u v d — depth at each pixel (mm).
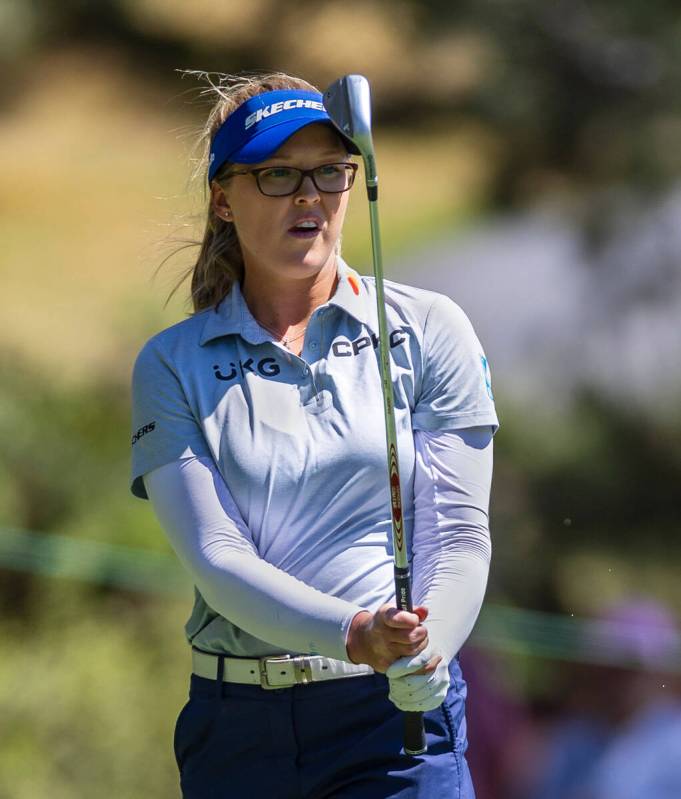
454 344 9883
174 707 30703
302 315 10023
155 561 33250
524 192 43875
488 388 9961
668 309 40688
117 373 41906
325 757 9609
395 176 46969
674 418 39688
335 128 9711
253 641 9656
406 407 9719
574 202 42781
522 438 39281
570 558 37812
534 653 16641
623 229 41781
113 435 39719
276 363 9766
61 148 55438
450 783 9641
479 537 9656
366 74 51531
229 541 9438
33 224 49938
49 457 37938
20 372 40531
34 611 32469
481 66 45438
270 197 9664
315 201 9688
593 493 38875
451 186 45906
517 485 38781
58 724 29672
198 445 9727
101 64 59688
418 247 43875
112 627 32250
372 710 9562
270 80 10156
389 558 9625
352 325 9844
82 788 29297
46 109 58219
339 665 9523
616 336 40781
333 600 9070
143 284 45000
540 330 40750
